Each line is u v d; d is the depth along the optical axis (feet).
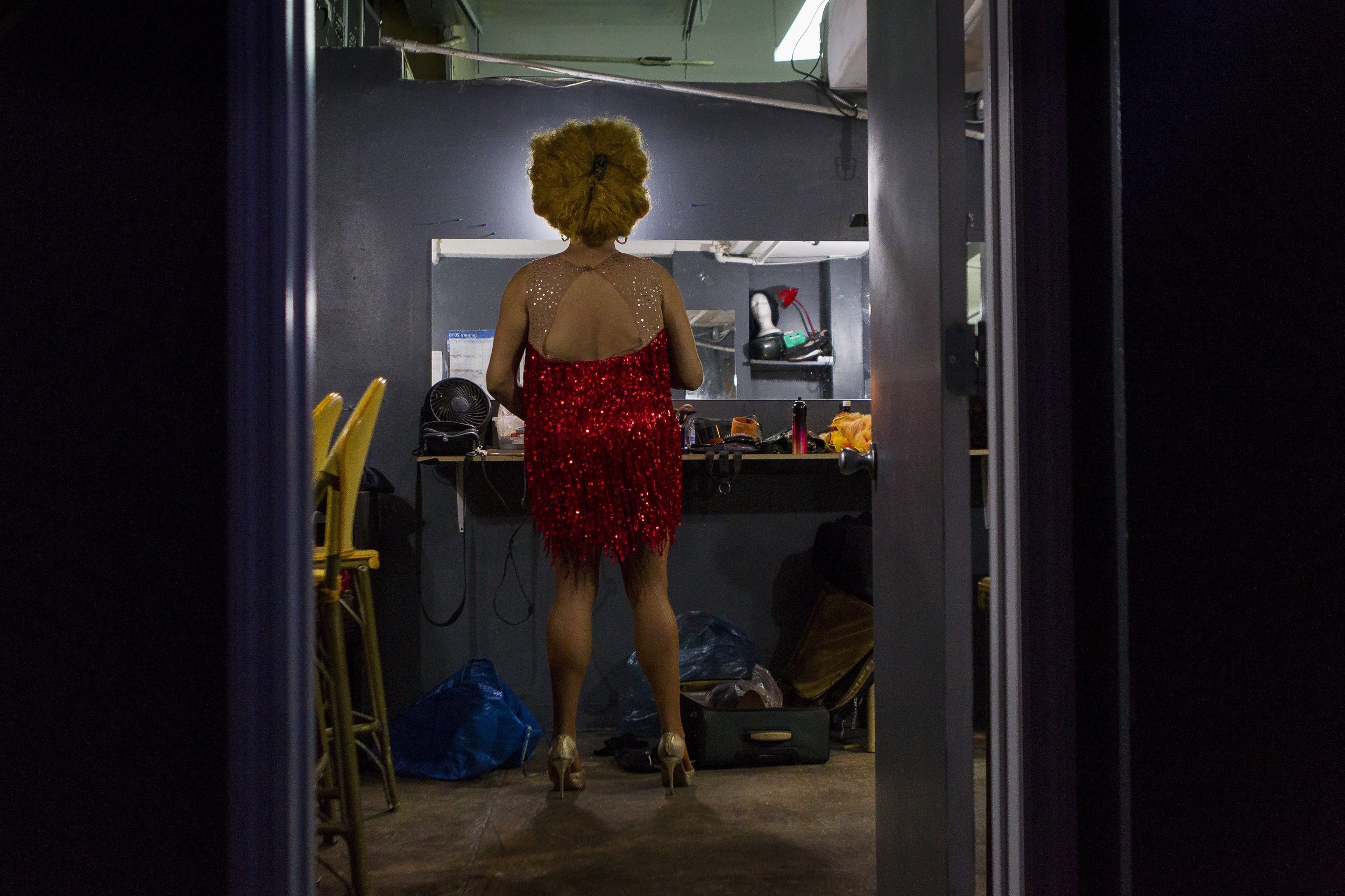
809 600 12.35
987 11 4.73
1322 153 4.43
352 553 8.11
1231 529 4.37
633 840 7.83
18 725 3.96
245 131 4.05
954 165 4.66
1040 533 4.47
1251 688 4.36
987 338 4.68
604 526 8.82
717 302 13.83
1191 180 4.40
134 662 4.01
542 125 11.92
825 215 12.34
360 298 11.70
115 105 4.07
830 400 12.91
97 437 4.02
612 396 8.95
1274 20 4.45
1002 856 4.59
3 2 4.03
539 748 11.04
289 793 4.03
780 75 21.25
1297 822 4.35
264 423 4.03
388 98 11.80
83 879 3.99
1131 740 4.33
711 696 10.57
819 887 6.83
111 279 4.04
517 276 9.23
